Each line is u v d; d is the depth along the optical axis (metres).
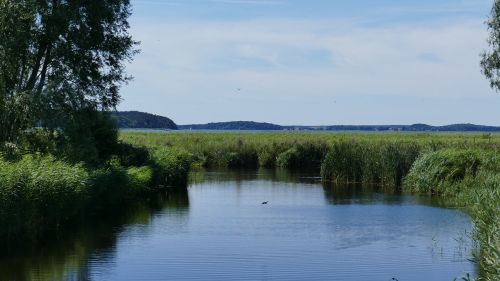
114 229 23.59
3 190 18.95
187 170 41.97
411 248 20.61
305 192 36.56
